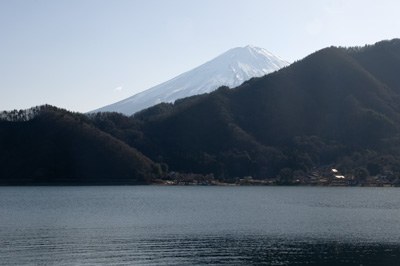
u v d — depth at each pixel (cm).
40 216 9181
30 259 5138
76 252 5494
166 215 9431
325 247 5888
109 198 14562
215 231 7131
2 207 11175
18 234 6731
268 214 9669
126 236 6594
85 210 10469
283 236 6694
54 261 5056
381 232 7100
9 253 5412
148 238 6444
